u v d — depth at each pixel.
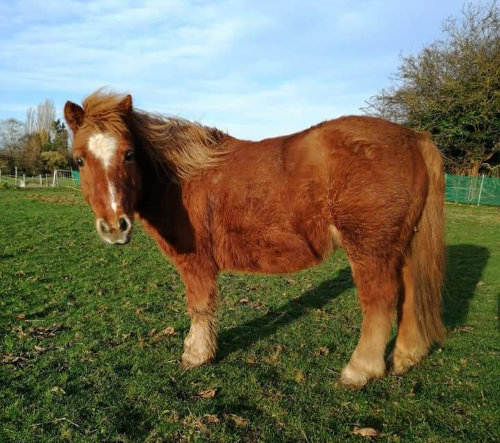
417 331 3.57
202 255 3.71
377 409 3.11
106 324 4.77
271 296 5.96
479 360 3.89
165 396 3.24
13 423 2.88
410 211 3.20
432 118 23.81
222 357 4.00
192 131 3.74
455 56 23.33
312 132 3.37
